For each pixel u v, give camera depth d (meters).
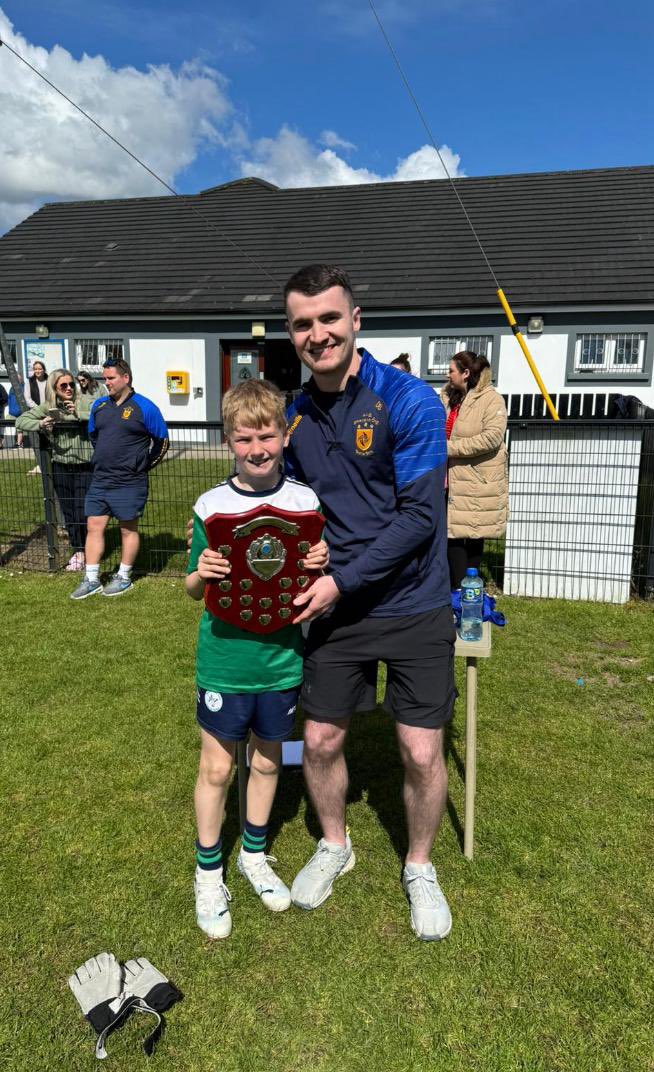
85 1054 1.88
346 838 2.52
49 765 3.24
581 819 2.83
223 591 2.08
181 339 16.17
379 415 2.06
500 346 14.67
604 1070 1.83
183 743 3.44
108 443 5.54
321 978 2.10
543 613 5.34
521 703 3.86
